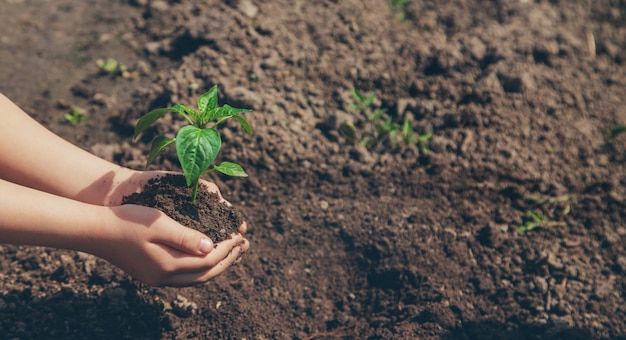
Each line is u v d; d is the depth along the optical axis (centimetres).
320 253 123
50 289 115
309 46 145
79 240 102
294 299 119
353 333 116
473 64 146
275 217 126
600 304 119
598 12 160
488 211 127
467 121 138
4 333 110
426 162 133
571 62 149
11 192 100
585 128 139
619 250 125
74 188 108
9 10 155
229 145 131
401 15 155
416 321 116
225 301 117
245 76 139
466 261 122
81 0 159
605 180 133
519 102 141
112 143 134
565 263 123
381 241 123
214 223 108
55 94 142
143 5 158
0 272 116
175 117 133
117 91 143
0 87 142
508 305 118
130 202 108
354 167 132
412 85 142
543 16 156
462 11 157
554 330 116
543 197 130
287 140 133
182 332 113
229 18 146
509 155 134
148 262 102
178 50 148
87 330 111
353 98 140
